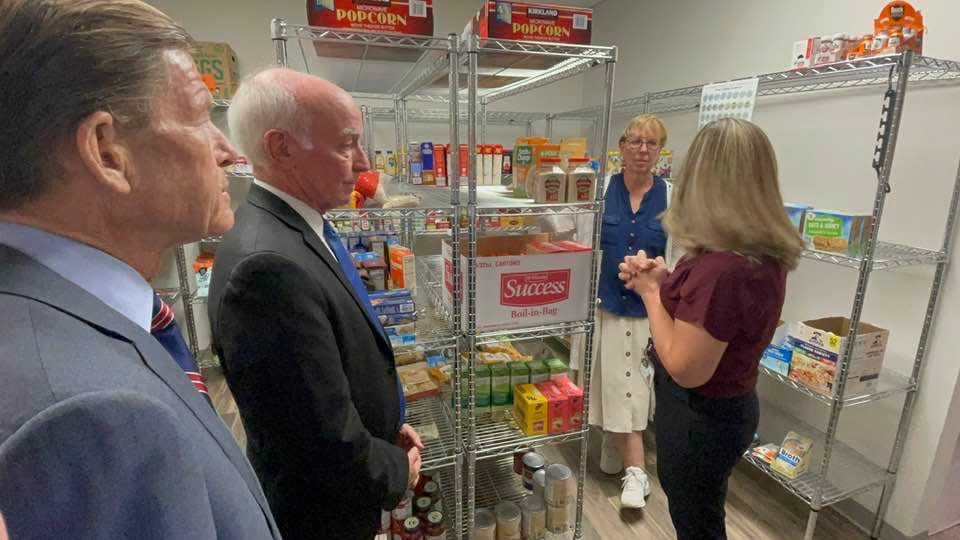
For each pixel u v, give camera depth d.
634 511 2.05
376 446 0.98
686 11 2.75
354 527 1.04
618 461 2.28
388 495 0.99
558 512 1.75
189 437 0.37
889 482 1.84
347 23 1.16
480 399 1.65
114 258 0.43
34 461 0.29
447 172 2.44
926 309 1.72
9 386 0.30
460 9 3.71
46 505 0.30
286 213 0.94
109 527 0.32
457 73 1.26
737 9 2.39
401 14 1.19
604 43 3.65
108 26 0.37
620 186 2.13
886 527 1.90
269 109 0.90
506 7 1.20
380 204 1.42
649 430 2.66
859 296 1.58
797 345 1.82
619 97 3.48
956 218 1.61
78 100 0.36
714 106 2.04
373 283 1.52
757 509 2.05
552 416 1.60
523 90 2.03
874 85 1.79
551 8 1.23
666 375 1.31
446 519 1.76
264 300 0.81
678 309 1.15
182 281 2.38
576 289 1.48
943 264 1.65
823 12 1.96
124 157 0.40
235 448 0.48
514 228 1.96
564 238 1.91
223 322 0.83
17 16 0.34
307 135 0.92
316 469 0.89
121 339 0.38
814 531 1.93
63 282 0.38
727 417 1.21
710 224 1.11
